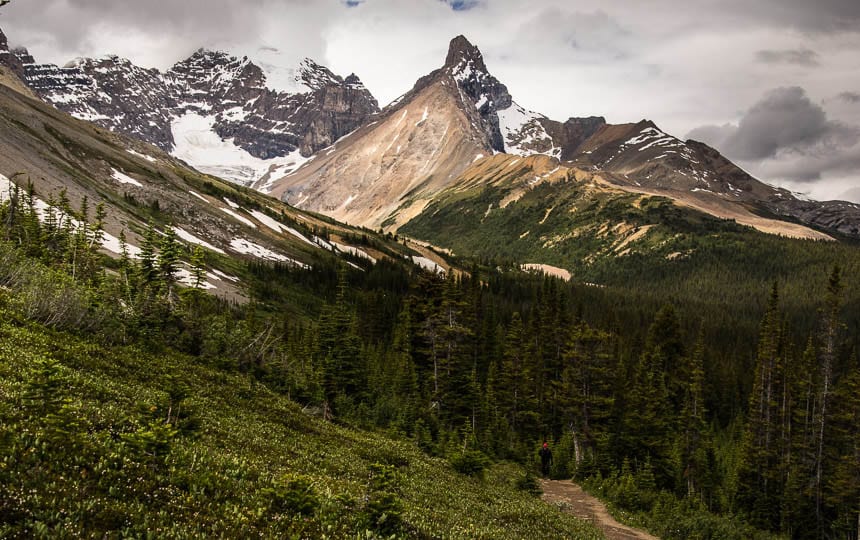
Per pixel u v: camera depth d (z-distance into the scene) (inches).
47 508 413.4
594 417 2407.7
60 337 1110.4
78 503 430.9
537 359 3073.3
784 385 2738.7
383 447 1438.2
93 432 626.2
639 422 2370.8
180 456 640.4
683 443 2471.7
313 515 616.7
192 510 507.5
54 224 3267.7
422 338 3105.3
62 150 7313.0
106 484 487.8
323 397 1780.3
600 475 1967.3
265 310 5142.7
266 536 506.3
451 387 2496.3
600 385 2509.8
